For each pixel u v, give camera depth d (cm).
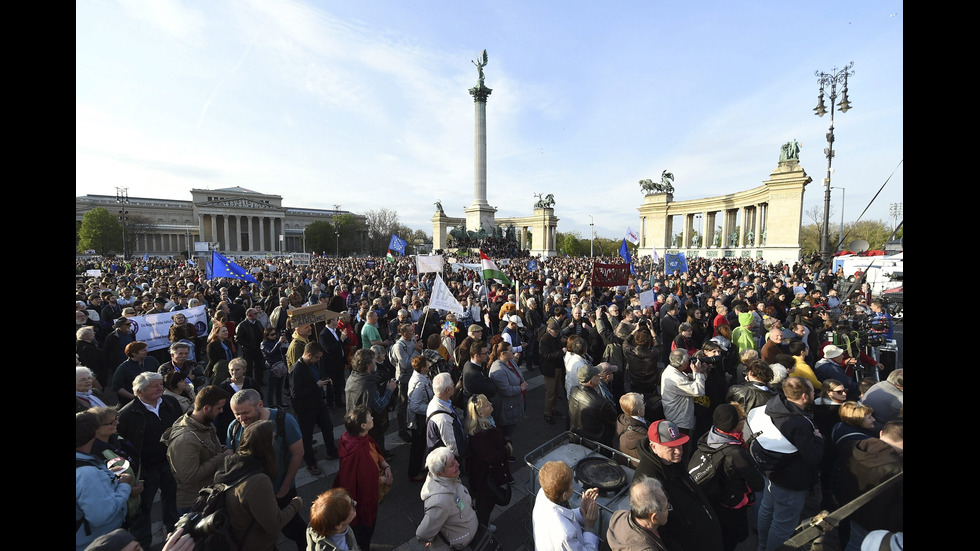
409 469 682
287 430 495
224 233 11531
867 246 2389
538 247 9512
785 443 438
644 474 394
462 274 2531
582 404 601
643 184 6619
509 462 737
